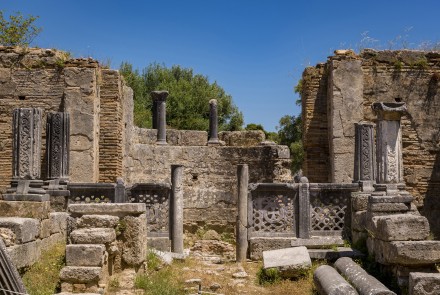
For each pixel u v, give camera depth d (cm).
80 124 1469
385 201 914
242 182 1053
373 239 894
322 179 1525
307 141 1532
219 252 1579
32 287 735
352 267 827
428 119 1502
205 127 3734
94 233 778
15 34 1964
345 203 1067
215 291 846
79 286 736
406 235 793
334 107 1470
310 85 1544
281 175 1795
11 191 998
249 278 921
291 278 898
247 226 1048
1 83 1501
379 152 970
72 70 1488
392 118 966
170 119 3756
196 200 1806
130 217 849
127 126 1695
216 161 1845
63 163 1225
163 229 1098
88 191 1123
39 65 1505
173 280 876
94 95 1483
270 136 3728
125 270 838
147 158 1789
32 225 825
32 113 1034
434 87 1509
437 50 1533
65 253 803
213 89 4084
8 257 602
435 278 722
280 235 1049
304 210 1052
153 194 1106
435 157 1498
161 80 4159
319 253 950
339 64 1484
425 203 1487
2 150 1495
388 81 1498
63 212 1059
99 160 1528
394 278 805
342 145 1459
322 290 769
